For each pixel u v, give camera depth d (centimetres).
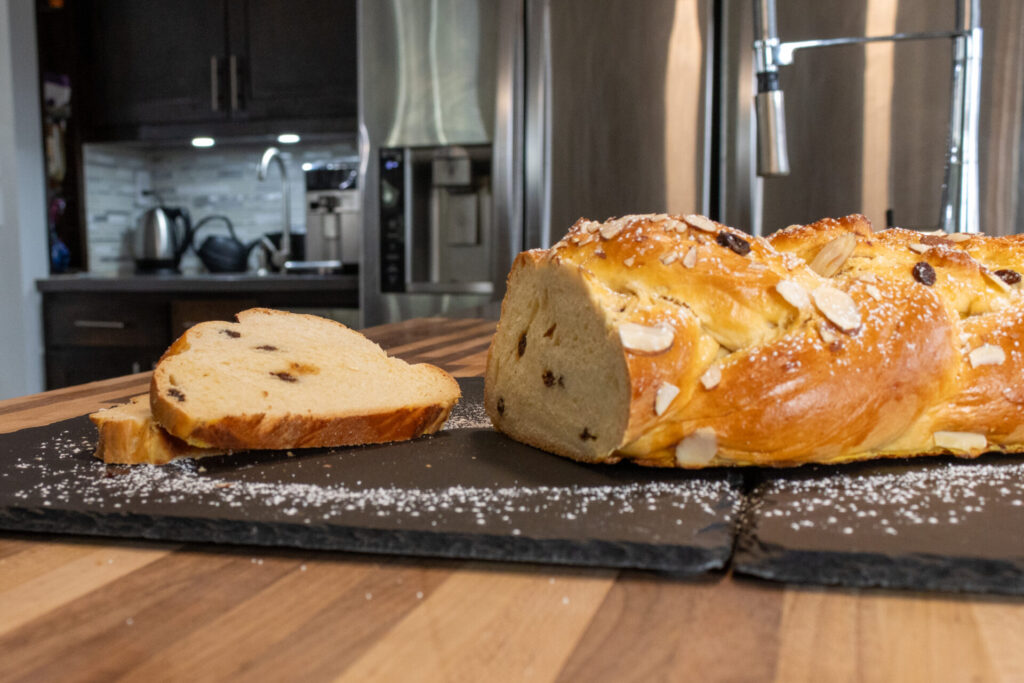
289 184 388
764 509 52
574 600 42
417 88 285
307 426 69
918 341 63
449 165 285
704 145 262
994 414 66
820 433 61
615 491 58
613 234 70
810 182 254
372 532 49
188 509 52
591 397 65
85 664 35
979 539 46
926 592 43
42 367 338
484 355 136
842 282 68
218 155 394
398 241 295
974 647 36
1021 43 237
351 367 82
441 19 280
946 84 240
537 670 34
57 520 52
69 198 366
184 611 40
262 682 33
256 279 307
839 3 246
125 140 359
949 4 238
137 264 372
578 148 272
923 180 246
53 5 352
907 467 64
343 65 330
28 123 336
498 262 280
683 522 50
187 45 346
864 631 38
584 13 267
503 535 47
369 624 39
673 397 60
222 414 65
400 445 73
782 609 41
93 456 68
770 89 159
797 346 61
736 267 65
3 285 334
